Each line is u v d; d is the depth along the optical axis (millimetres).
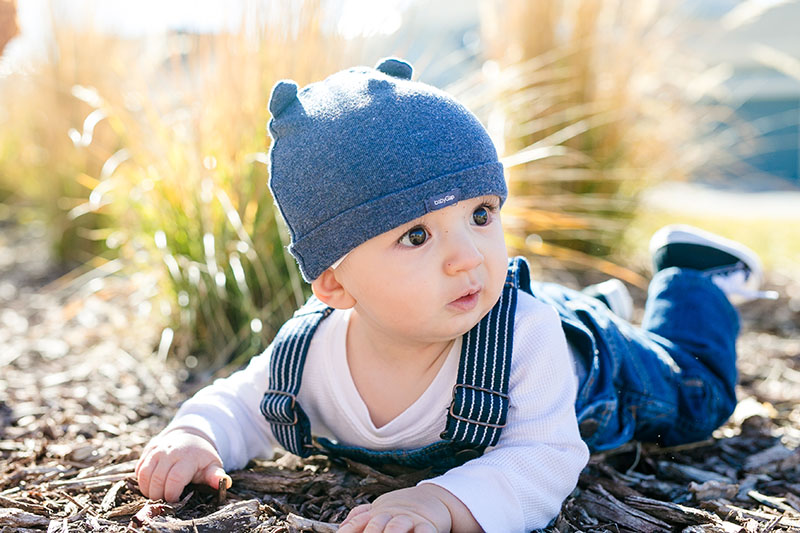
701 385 1745
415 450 1412
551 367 1355
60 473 1649
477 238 1237
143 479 1450
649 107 3850
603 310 1689
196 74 2730
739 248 1886
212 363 2484
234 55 2527
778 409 2131
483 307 1264
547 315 1395
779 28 7680
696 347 1791
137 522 1355
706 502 1526
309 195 1253
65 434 1921
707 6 7348
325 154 1234
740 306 3244
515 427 1335
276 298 2467
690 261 1886
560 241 3641
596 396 1550
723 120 4270
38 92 4168
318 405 1478
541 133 3562
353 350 1432
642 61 3777
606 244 3680
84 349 2707
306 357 1469
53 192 4117
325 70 2518
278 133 1326
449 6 6844
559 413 1338
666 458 1782
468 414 1321
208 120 2566
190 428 1499
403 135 1210
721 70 4281
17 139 4914
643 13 3709
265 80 2486
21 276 3908
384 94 1256
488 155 1257
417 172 1195
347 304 1327
